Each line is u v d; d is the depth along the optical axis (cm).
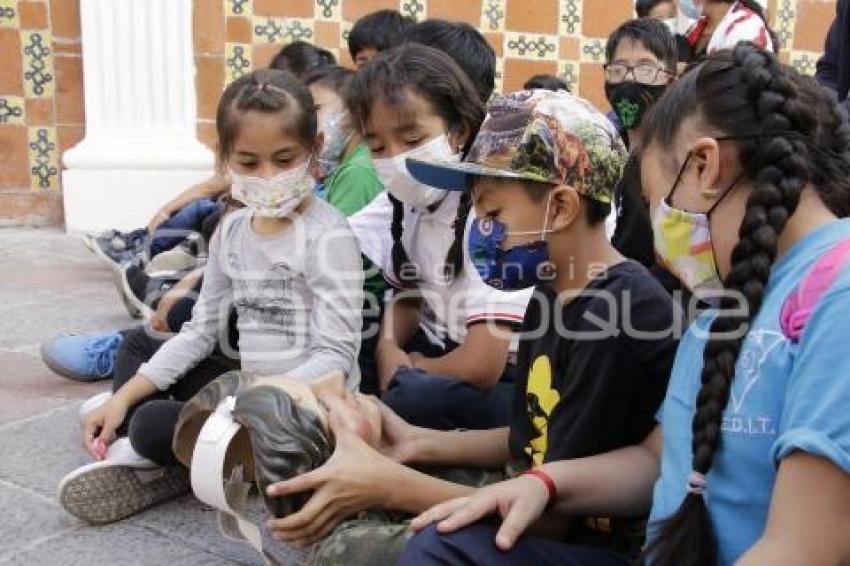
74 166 544
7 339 357
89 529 213
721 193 112
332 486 144
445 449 174
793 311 105
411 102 198
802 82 112
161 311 264
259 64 573
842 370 97
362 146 264
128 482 214
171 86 552
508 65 610
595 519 150
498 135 154
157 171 552
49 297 420
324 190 271
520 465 162
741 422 109
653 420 142
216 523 217
